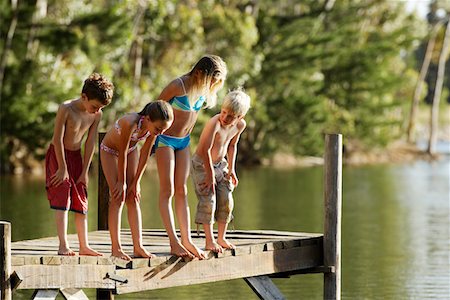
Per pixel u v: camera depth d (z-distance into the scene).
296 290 27.03
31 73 68.50
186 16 80.81
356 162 101.69
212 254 18.66
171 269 18.03
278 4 99.19
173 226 18.34
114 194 17.84
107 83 17.94
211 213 18.86
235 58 85.00
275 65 92.38
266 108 90.31
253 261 19.45
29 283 16.25
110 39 71.25
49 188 18.00
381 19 112.38
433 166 95.25
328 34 94.06
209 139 18.89
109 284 17.11
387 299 26.20
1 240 15.91
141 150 17.78
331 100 102.75
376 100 105.12
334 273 20.75
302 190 60.25
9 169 69.62
